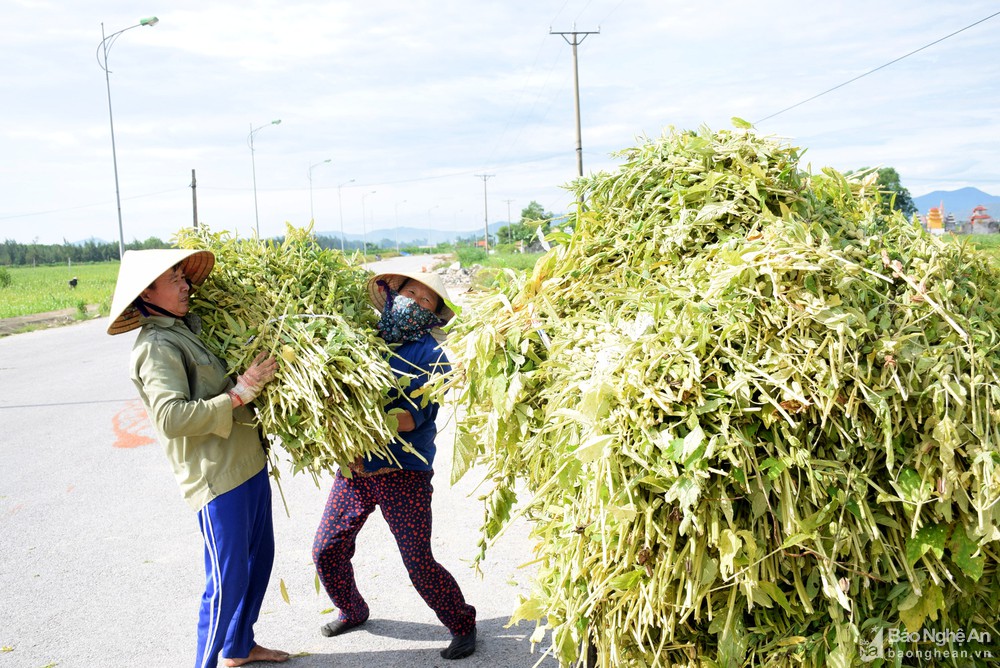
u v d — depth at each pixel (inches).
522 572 161.3
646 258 100.0
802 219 95.4
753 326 83.7
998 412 80.1
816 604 81.7
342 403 116.7
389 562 169.3
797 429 80.1
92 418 328.8
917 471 80.1
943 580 82.5
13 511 207.9
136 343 111.4
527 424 96.7
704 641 84.8
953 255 96.0
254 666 127.0
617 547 79.7
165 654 131.1
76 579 162.4
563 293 103.2
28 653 131.6
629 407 81.4
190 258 118.6
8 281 1727.4
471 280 1298.0
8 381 451.5
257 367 114.7
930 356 82.5
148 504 212.2
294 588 157.5
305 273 131.3
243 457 117.2
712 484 78.8
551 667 124.4
